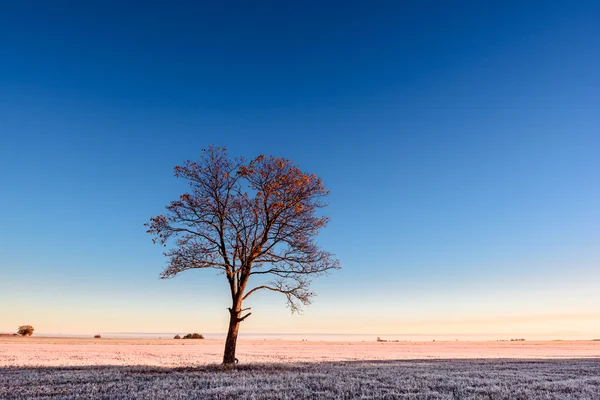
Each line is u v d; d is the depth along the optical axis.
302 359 37.47
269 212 25.66
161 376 19.47
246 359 36.53
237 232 24.98
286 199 25.75
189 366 25.41
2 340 76.12
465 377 20.75
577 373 24.22
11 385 16.20
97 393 14.28
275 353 48.78
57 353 40.56
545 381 19.64
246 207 25.34
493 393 15.52
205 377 19.20
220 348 61.88
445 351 61.19
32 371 21.84
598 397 14.94
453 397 14.59
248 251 25.44
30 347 52.91
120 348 55.06
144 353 43.72
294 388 15.57
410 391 15.92
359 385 17.09
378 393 14.99
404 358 40.69
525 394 15.28
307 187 25.70
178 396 13.51
